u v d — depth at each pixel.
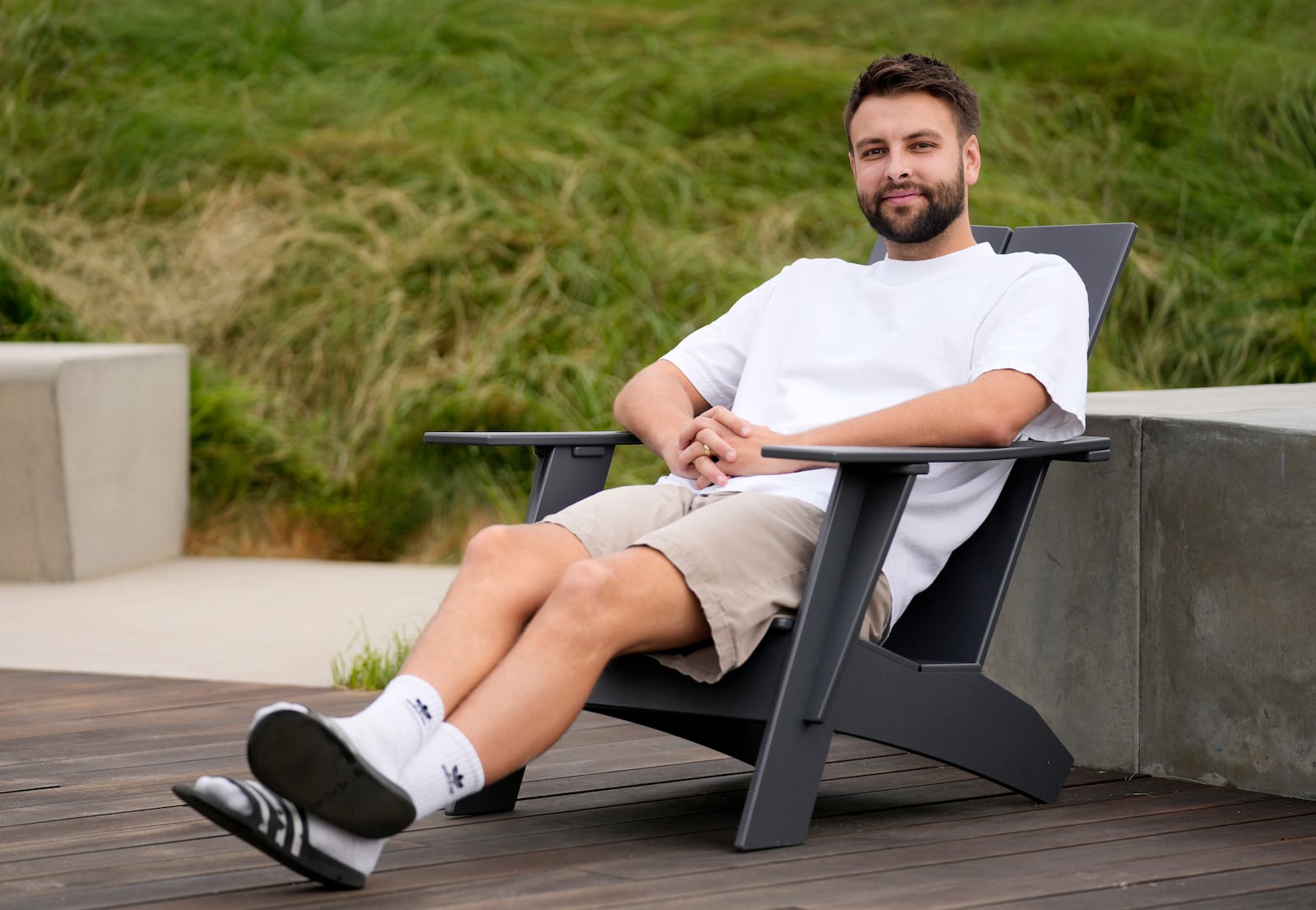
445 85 8.31
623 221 7.40
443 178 7.59
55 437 5.71
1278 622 2.86
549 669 2.28
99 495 5.90
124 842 2.55
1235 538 2.92
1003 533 2.83
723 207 7.51
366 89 8.18
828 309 2.98
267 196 7.60
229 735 3.40
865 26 8.61
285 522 6.48
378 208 7.47
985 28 8.55
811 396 2.89
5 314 7.12
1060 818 2.72
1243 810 2.78
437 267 7.18
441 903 2.18
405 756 2.21
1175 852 2.48
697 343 3.16
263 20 8.66
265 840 2.10
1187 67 8.23
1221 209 7.54
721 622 2.42
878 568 2.47
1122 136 7.89
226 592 5.51
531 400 6.54
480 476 6.40
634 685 2.61
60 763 3.14
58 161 7.88
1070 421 2.78
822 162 7.71
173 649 4.52
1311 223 7.45
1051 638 3.25
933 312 2.85
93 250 7.44
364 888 2.26
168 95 8.20
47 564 5.75
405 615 5.05
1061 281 2.81
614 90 8.13
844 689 2.54
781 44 8.56
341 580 5.77
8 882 2.31
